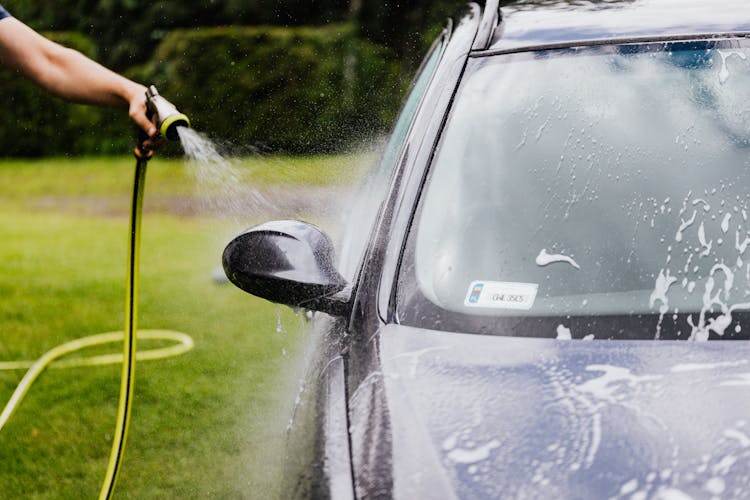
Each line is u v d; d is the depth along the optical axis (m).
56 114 18.53
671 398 2.00
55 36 18.66
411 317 2.34
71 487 4.34
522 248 2.48
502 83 2.82
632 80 2.76
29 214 13.21
